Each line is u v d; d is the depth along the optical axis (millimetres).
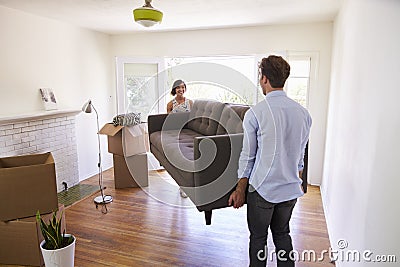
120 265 2152
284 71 1570
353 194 1684
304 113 1612
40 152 3311
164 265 2152
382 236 1141
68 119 3725
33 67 3264
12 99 3043
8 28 2953
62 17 3365
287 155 1605
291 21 3586
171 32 4312
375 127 1296
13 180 2070
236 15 3256
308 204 3225
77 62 3938
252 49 3961
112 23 3719
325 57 3656
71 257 1988
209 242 2451
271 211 1664
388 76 1171
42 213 2189
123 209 3090
